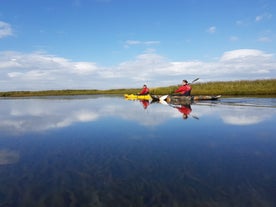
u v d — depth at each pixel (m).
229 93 38.50
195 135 10.81
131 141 9.99
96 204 5.16
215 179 6.20
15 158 8.12
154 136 10.77
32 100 42.59
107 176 6.49
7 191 5.76
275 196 5.30
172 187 5.80
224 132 11.29
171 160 7.62
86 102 32.72
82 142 10.02
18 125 14.50
